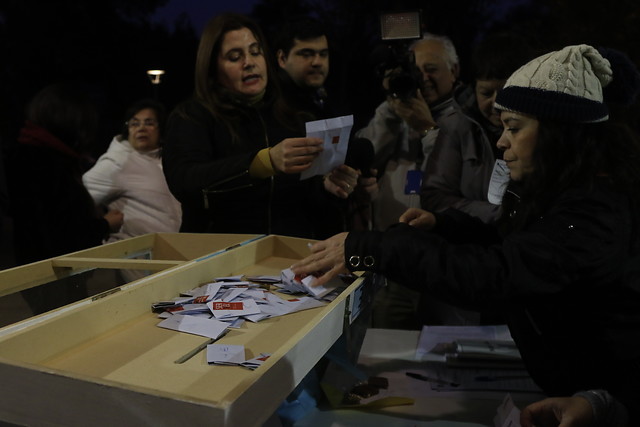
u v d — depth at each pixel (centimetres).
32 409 79
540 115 104
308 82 235
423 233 113
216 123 192
